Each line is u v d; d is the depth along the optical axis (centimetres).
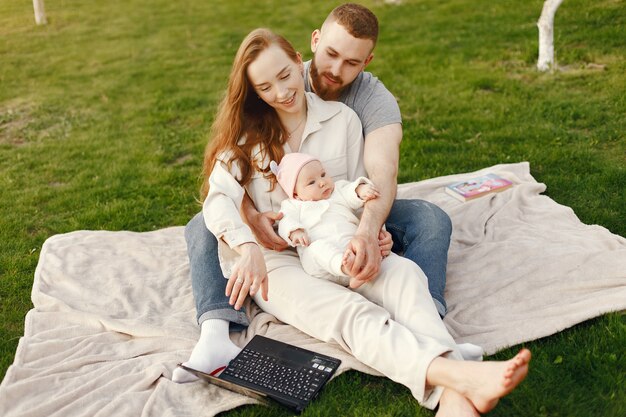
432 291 314
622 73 644
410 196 461
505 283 346
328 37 335
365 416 268
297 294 305
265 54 310
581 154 502
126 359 312
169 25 1147
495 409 265
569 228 395
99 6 1330
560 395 271
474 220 418
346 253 290
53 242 419
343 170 339
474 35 845
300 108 324
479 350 276
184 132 649
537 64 695
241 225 305
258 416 274
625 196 437
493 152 531
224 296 321
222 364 298
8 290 390
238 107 326
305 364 289
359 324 279
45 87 832
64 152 616
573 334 306
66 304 353
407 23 967
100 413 273
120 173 560
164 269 392
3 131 684
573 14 838
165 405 276
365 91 358
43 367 307
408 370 257
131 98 771
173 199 509
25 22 1220
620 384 272
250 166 332
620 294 320
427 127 596
